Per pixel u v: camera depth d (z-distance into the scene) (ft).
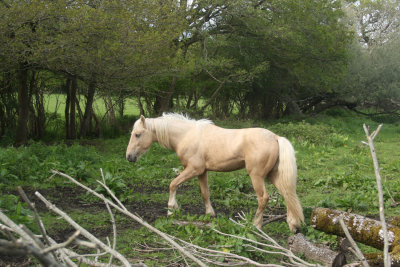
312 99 77.05
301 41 51.01
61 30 29.89
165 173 28.07
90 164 27.86
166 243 14.29
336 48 55.83
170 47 38.88
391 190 23.88
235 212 20.04
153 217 18.28
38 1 27.30
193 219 16.84
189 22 44.39
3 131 41.45
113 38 30.66
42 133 44.93
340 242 14.02
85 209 19.01
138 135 18.62
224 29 52.01
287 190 15.64
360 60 70.08
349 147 44.57
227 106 64.75
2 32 27.14
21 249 4.34
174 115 18.90
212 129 17.87
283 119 67.56
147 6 32.58
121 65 33.65
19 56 29.55
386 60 70.59
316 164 33.71
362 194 22.47
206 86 56.13
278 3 47.91
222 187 23.93
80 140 43.70
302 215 15.43
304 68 57.52
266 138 16.28
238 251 13.23
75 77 37.11
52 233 15.31
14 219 14.16
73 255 7.62
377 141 51.52
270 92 66.54
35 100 47.93
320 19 53.57
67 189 22.53
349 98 73.20
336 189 25.26
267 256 13.84
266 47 54.24
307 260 13.34
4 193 20.76
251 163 16.35
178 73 38.75
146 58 33.47
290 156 15.76
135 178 26.27
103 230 16.20
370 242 12.45
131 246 14.60
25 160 25.89
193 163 17.76
